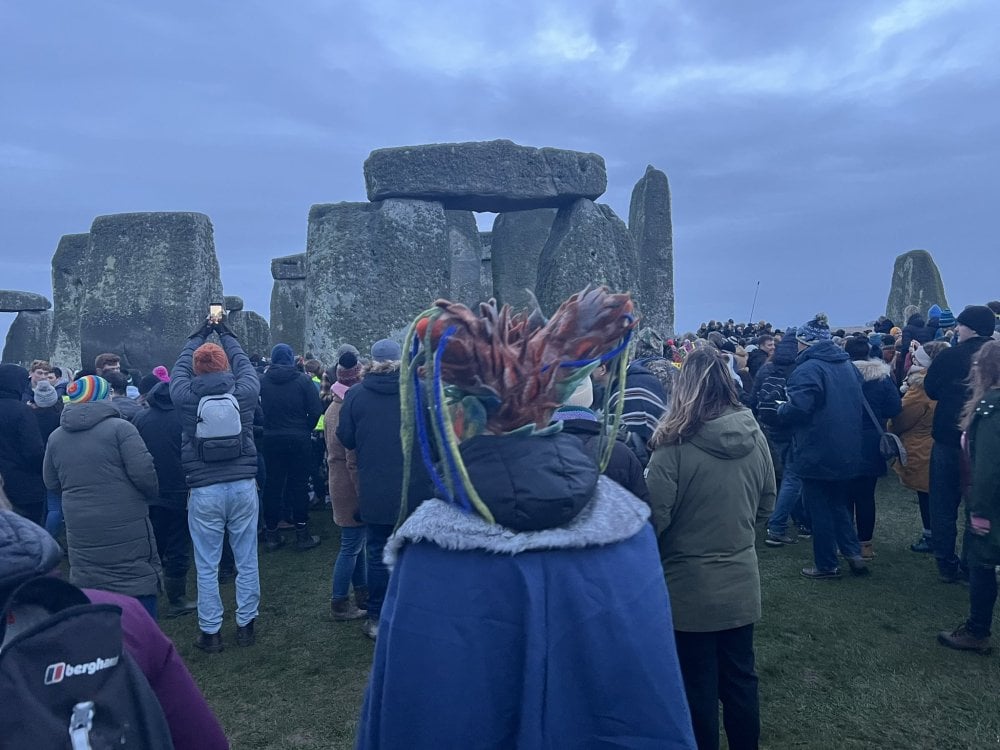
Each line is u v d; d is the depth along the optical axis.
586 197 8.62
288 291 16.08
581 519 1.19
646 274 13.90
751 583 2.50
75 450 3.43
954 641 3.79
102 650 1.04
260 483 5.80
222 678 3.83
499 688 1.09
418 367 1.23
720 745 3.13
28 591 1.04
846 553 4.86
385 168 7.94
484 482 1.16
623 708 1.10
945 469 4.57
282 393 5.71
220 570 5.41
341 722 3.38
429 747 1.07
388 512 3.79
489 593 1.11
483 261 14.20
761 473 2.60
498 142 8.02
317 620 4.54
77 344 12.69
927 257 16.66
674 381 2.64
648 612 1.16
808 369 4.59
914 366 5.62
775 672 3.63
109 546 3.45
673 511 2.51
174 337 8.64
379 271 7.94
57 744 0.96
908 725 3.15
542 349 1.24
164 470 4.53
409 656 1.10
